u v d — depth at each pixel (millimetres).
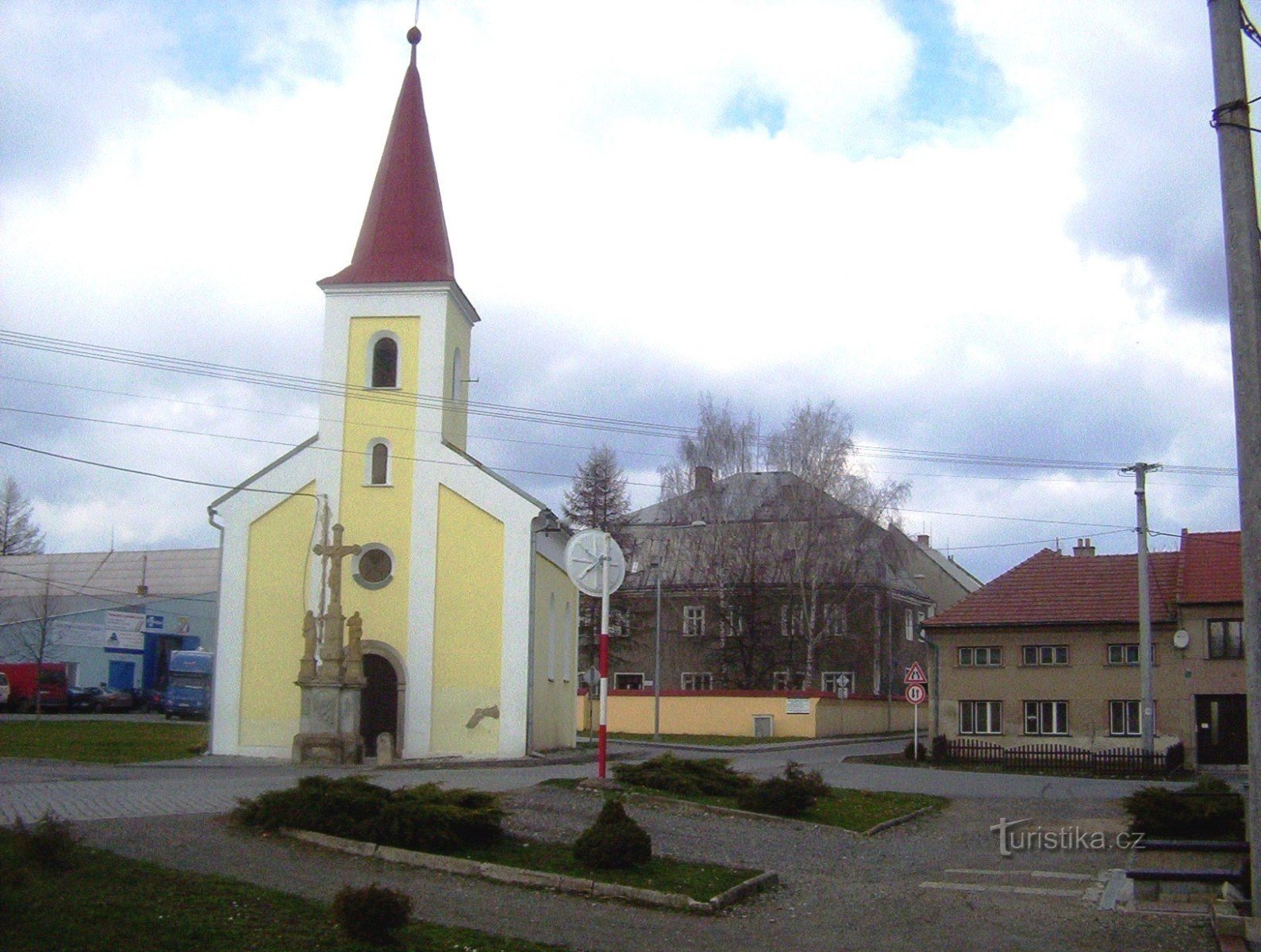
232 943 10195
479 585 38156
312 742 34062
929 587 83812
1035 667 46094
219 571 38844
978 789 31000
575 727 46156
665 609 72062
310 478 39281
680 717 59719
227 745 37812
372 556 39000
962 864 17891
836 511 62094
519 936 11836
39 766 30891
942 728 47000
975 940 12602
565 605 45250
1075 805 26562
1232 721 43156
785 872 16328
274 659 38344
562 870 14508
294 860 14172
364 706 38156
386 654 38000
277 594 38719
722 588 64062
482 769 31438
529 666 37656
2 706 60750
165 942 9883
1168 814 16859
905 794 27641
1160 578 46188
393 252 40719
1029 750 40094
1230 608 43375
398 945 10906
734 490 65562
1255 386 13250
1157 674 44281
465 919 12312
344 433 39500
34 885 10711
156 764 33094
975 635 47125
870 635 69062
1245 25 13875
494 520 38406
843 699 61219
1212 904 13648
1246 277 13391
